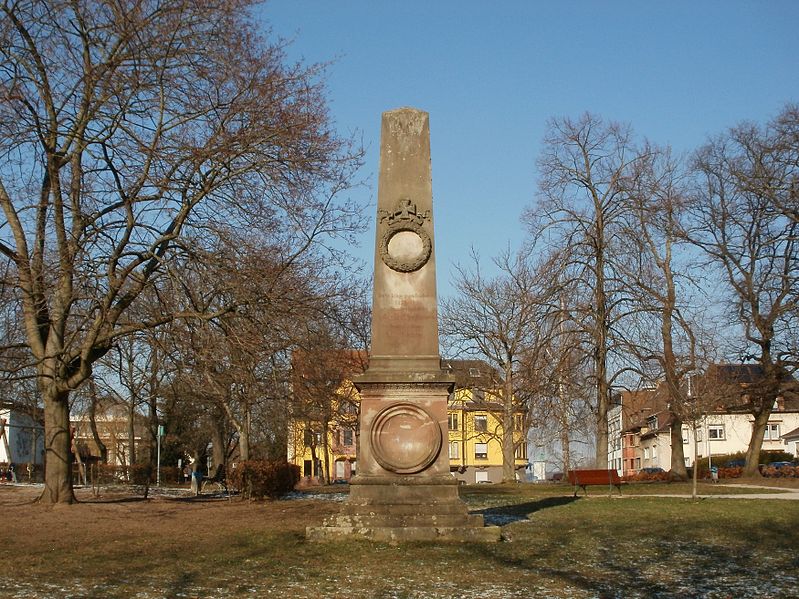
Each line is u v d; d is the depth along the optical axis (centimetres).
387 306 1734
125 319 2341
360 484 1647
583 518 2084
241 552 1425
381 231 1769
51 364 2303
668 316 3725
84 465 4962
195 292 2169
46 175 2250
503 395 4878
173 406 5012
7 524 1856
